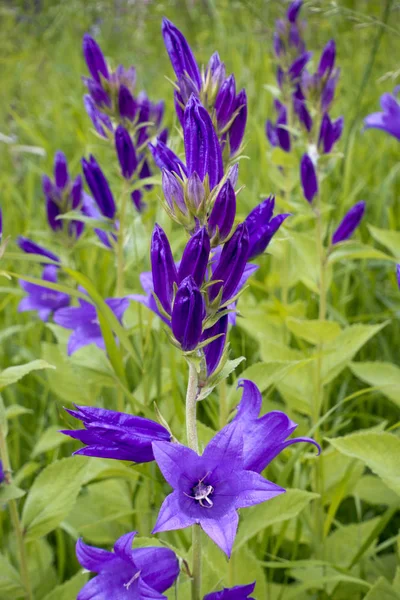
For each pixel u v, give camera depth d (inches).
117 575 14.9
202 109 14.5
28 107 55.3
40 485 20.4
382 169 40.6
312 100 26.8
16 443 25.9
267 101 45.0
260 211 17.0
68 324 23.5
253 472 13.6
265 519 19.0
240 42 51.1
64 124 49.9
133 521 24.7
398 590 19.5
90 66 24.8
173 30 17.4
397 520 25.0
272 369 20.6
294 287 36.1
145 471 19.7
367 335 25.1
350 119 39.6
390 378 24.8
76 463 20.4
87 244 28.2
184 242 29.0
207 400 23.8
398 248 27.2
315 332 24.2
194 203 14.5
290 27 30.1
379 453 18.7
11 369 18.7
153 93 52.6
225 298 14.8
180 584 18.6
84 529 24.8
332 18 47.9
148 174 26.2
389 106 29.5
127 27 67.5
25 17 73.0
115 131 23.5
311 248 26.6
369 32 52.6
